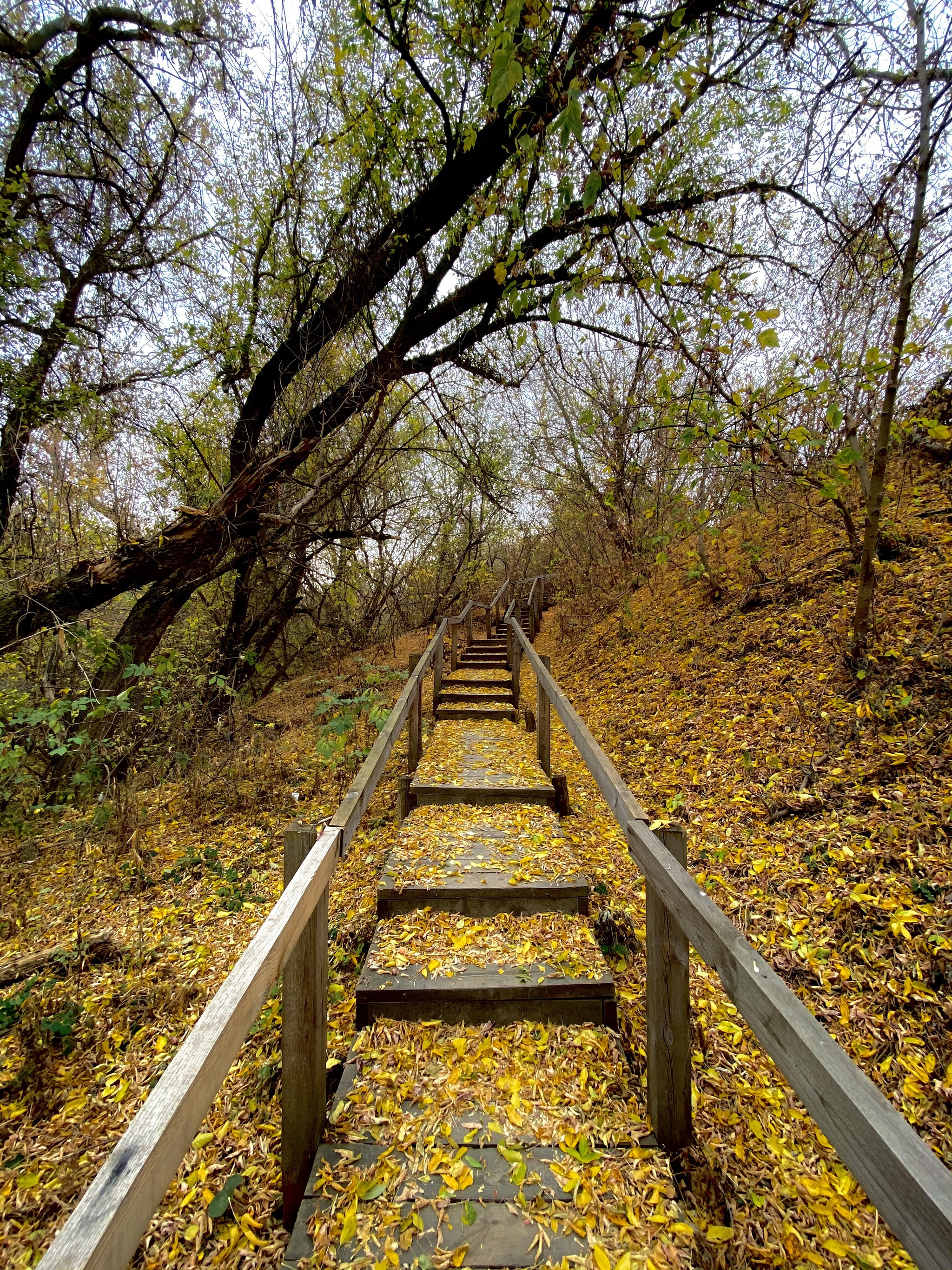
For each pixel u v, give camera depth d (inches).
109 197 281.6
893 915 106.1
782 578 243.3
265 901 149.7
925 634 164.6
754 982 50.4
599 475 362.9
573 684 311.1
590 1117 76.5
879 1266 64.8
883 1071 86.8
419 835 139.9
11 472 248.1
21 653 237.6
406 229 251.8
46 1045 99.5
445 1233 62.2
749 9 148.4
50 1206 75.6
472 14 183.8
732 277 191.0
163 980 119.0
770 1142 78.7
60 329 245.0
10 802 210.2
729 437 160.6
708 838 146.8
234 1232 69.1
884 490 201.5
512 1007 93.0
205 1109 43.6
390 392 306.8
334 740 195.8
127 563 240.2
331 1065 87.0
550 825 145.2
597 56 148.6
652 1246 60.6
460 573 551.5
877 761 142.9
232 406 324.2
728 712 195.8
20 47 242.8
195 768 231.9
